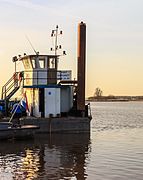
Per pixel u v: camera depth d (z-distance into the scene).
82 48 42.22
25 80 42.56
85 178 21.08
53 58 42.22
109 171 22.80
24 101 42.03
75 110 42.25
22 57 42.88
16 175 21.72
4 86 43.66
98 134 43.78
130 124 62.44
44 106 40.81
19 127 35.47
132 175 21.84
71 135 39.47
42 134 39.22
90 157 27.50
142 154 28.91
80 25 42.34
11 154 28.55
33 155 28.23
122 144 34.75
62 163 25.22
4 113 41.19
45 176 21.50
